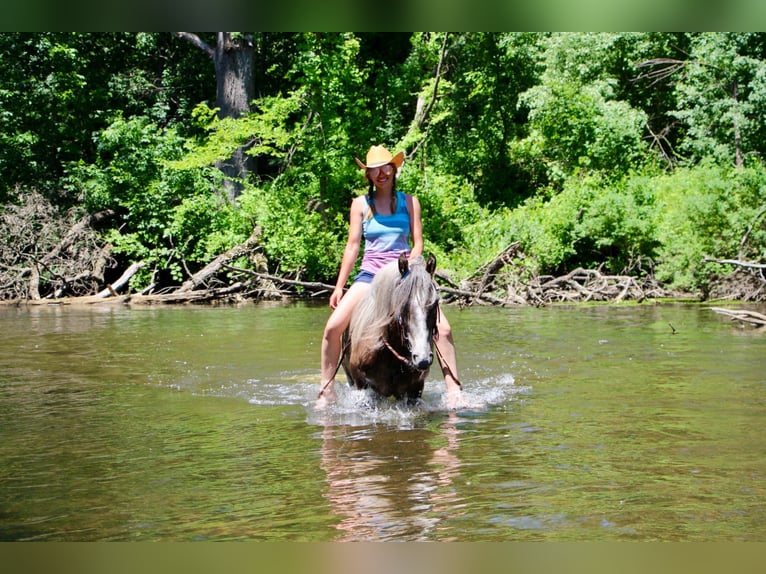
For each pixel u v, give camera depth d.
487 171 27.88
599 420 5.95
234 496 4.27
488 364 8.70
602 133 24.83
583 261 20.81
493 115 28.30
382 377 6.37
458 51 28.88
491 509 4.02
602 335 11.28
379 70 28.62
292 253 20.66
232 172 24.92
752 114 24.11
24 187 22.88
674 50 28.52
